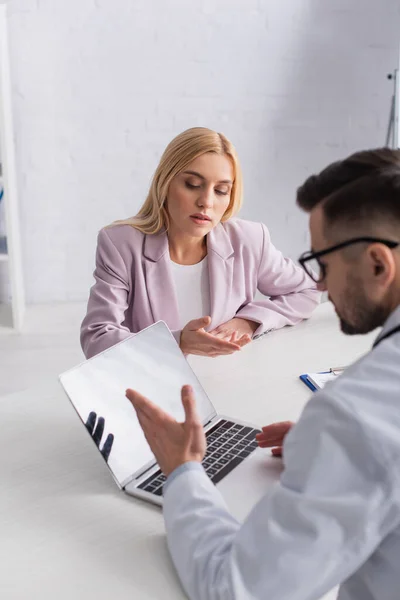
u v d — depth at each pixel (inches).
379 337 25.7
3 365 107.2
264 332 65.2
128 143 131.3
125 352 44.0
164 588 30.0
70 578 30.7
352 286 26.5
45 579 30.7
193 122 132.7
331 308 74.2
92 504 36.9
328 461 22.6
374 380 23.3
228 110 133.5
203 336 54.7
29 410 48.6
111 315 61.0
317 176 27.4
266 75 133.3
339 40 134.6
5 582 30.4
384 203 24.9
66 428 45.9
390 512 22.0
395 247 25.1
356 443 22.2
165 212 62.5
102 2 123.1
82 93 126.9
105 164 131.4
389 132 135.3
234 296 66.4
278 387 52.1
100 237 64.1
